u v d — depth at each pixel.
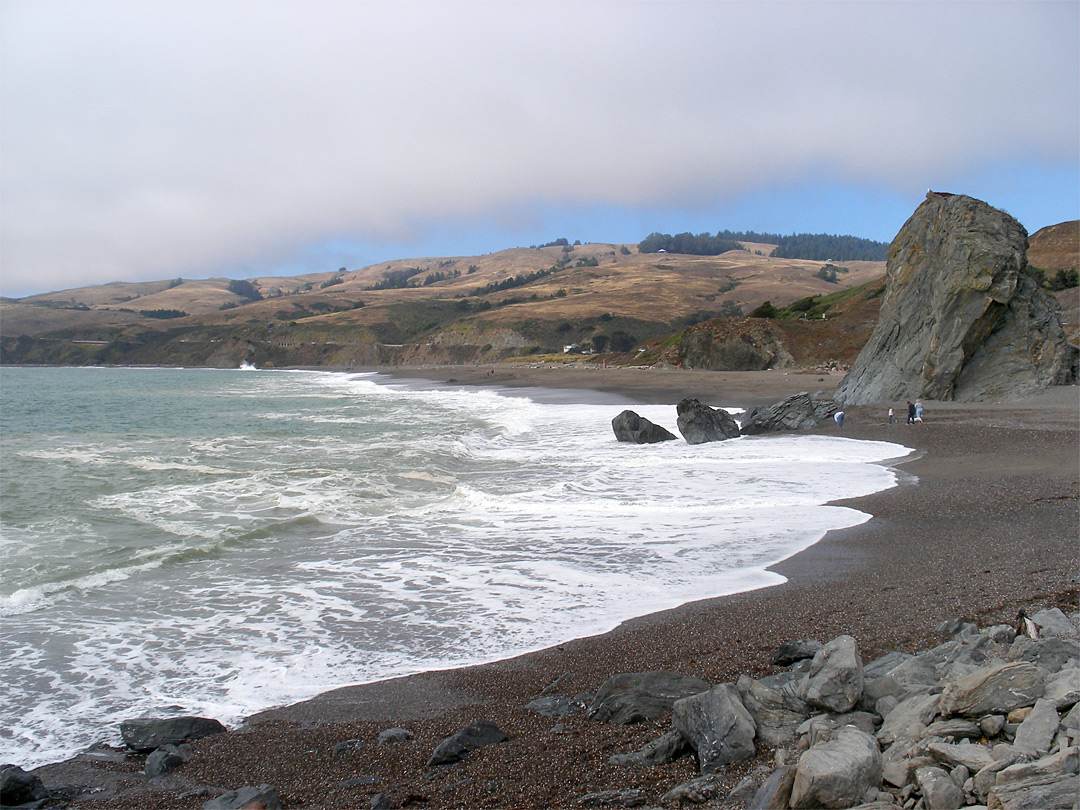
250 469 21.38
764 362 66.62
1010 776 3.66
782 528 13.22
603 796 4.55
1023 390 31.23
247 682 7.59
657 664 7.29
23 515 15.54
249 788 5.10
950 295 32.34
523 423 33.91
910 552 11.05
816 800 3.89
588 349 135.50
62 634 9.02
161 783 5.52
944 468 18.67
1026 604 7.93
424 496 17.41
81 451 25.77
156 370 145.50
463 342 147.62
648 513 15.03
